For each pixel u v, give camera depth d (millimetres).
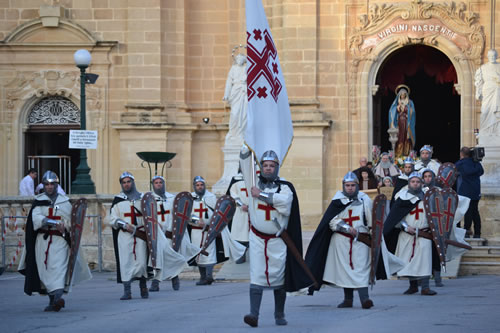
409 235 23531
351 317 18500
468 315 18531
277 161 17594
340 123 46281
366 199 20531
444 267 23250
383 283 27516
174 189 47625
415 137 52844
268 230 17359
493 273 30516
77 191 35906
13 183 48625
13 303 23516
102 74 48156
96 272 34062
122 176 23656
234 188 31312
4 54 48406
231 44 48438
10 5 48406
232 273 30469
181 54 48062
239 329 16891
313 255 20391
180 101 48062
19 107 48500
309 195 46000
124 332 16828
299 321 18016
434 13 45844
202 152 48219
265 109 18516
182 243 27516
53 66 48312
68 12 48312
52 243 21188
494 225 33062
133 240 23531
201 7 48625
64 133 49344
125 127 47188
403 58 48656
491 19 45562
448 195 23484
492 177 36250
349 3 46156
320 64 46344
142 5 47625
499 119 36938
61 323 18594
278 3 46594
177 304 21891
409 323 17297
